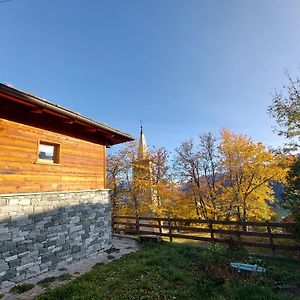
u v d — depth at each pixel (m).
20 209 6.59
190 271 6.40
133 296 4.88
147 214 21.25
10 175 6.53
